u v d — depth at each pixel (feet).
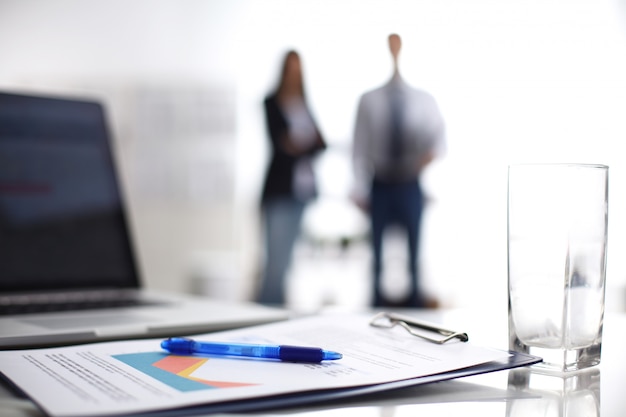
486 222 10.66
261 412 1.14
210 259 11.93
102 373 1.32
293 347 1.46
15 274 2.68
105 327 1.84
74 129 3.00
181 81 12.30
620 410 1.22
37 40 12.42
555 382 1.44
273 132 9.56
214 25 12.21
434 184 10.66
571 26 10.48
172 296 2.87
